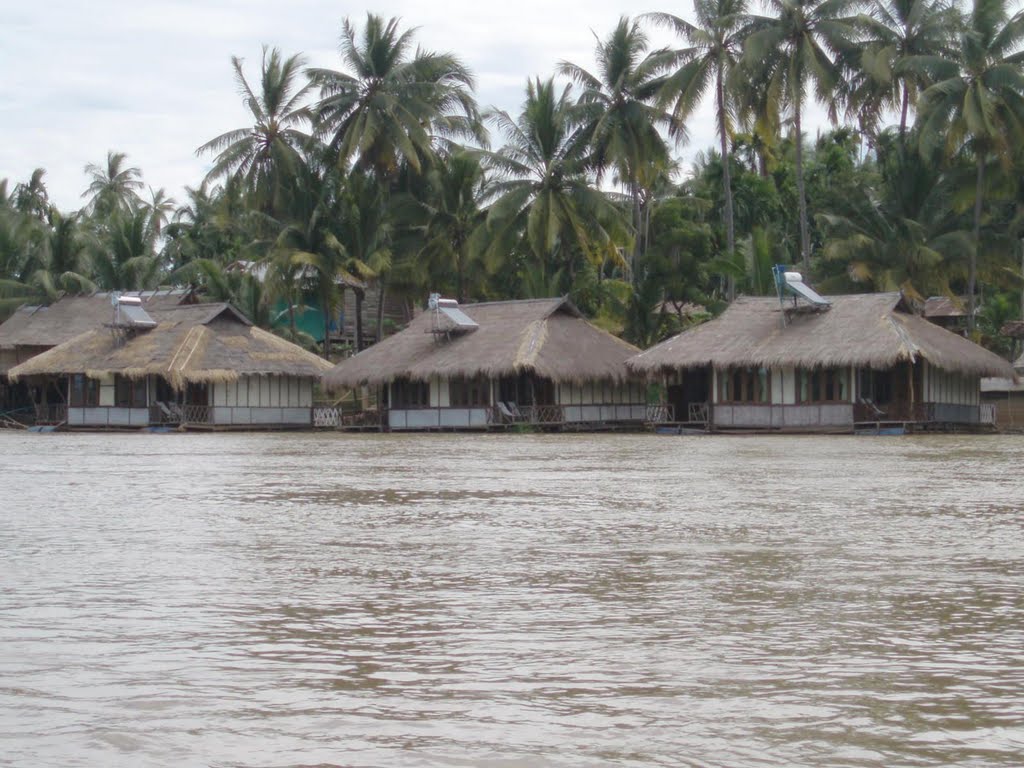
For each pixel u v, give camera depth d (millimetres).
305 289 66062
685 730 4832
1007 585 8219
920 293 56094
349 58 63781
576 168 59250
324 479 19219
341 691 5445
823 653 6148
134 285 72000
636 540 10711
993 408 52375
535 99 59625
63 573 8875
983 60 51688
